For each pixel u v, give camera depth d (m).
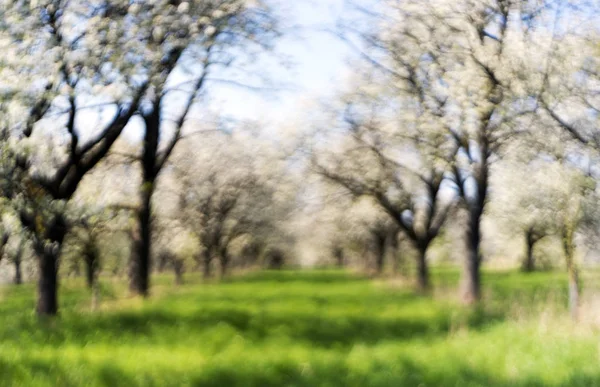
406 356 16.05
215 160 55.72
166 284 57.09
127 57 18.36
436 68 27.62
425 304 30.94
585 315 20.27
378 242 62.88
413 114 30.08
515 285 47.94
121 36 18.94
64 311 23.39
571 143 25.53
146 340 18.05
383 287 44.53
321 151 41.59
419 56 28.62
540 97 24.72
